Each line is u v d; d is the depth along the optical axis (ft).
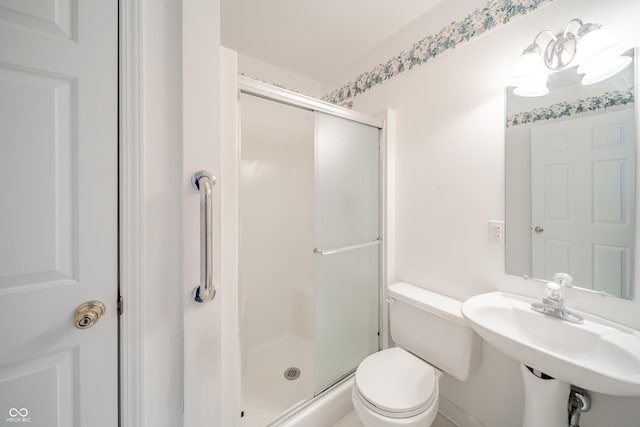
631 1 2.58
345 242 4.56
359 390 3.28
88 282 2.11
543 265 3.24
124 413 2.23
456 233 4.10
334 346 4.47
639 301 2.58
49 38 1.91
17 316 1.87
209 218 2.27
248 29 4.90
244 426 3.80
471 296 3.94
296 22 4.70
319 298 4.24
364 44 5.36
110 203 2.17
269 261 6.33
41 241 1.94
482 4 3.72
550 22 3.12
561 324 2.80
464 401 4.07
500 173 3.59
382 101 5.29
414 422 2.93
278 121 5.19
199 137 2.39
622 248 2.68
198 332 2.44
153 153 2.25
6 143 1.81
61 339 2.02
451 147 4.13
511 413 3.56
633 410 2.64
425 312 4.04
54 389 2.01
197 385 2.45
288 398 4.49
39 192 1.92
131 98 2.16
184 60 2.29
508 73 3.48
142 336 2.23
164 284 2.32
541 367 2.43
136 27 2.15
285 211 6.58
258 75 5.95
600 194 2.82
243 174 5.88
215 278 2.57
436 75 4.31
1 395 1.85
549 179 3.18
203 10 2.37
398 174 4.97
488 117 3.69
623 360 2.27
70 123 2.02
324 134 4.18
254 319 6.07
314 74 6.57
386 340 5.18
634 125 2.59
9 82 1.81
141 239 2.20
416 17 4.57
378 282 5.18
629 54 2.59
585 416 2.90
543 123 3.20
